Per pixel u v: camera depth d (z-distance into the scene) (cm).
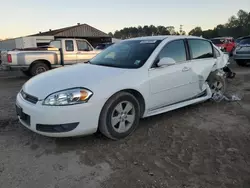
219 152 329
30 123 330
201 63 488
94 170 288
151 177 274
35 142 358
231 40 2269
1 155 321
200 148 340
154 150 334
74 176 277
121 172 284
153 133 388
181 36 472
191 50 473
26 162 306
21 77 1093
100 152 329
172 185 261
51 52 1068
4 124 430
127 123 370
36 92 333
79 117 319
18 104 356
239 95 627
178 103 457
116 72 366
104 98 332
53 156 320
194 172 284
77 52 1150
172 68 424
